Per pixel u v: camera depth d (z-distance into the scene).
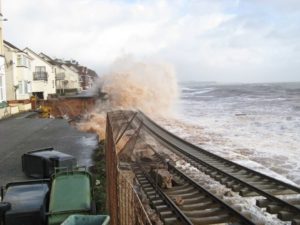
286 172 15.80
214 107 55.69
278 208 9.19
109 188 9.26
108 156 10.61
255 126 32.88
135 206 6.00
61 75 83.56
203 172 13.72
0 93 36.38
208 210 9.49
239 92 108.06
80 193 7.77
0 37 38.38
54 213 7.32
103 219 5.16
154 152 16.77
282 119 37.41
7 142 19.92
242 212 9.31
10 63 43.53
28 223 7.59
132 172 13.65
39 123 28.64
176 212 9.42
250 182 11.52
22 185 8.79
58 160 11.36
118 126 22.66
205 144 23.50
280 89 121.75
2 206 7.54
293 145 22.83
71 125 27.27
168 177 11.80
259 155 19.70
